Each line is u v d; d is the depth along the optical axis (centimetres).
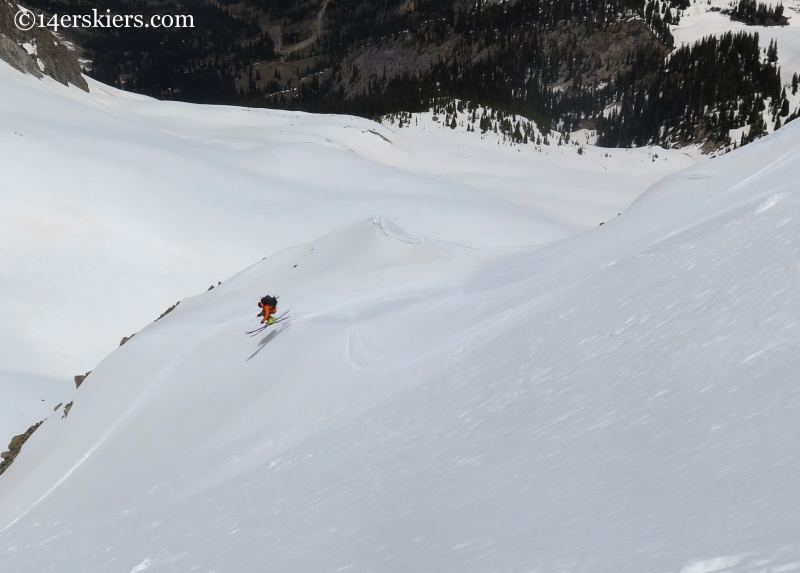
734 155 1778
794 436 436
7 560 1630
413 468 830
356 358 1766
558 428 720
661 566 337
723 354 682
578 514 477
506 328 1366
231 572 742
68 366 4044
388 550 582
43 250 5091
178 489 1521
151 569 948
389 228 2880
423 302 2052
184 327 2650
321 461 1120
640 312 982
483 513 571
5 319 4353
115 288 4797
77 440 2394
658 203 1861
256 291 2970
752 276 850
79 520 1730
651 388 696
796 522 321
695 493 422
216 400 2089
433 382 1268
